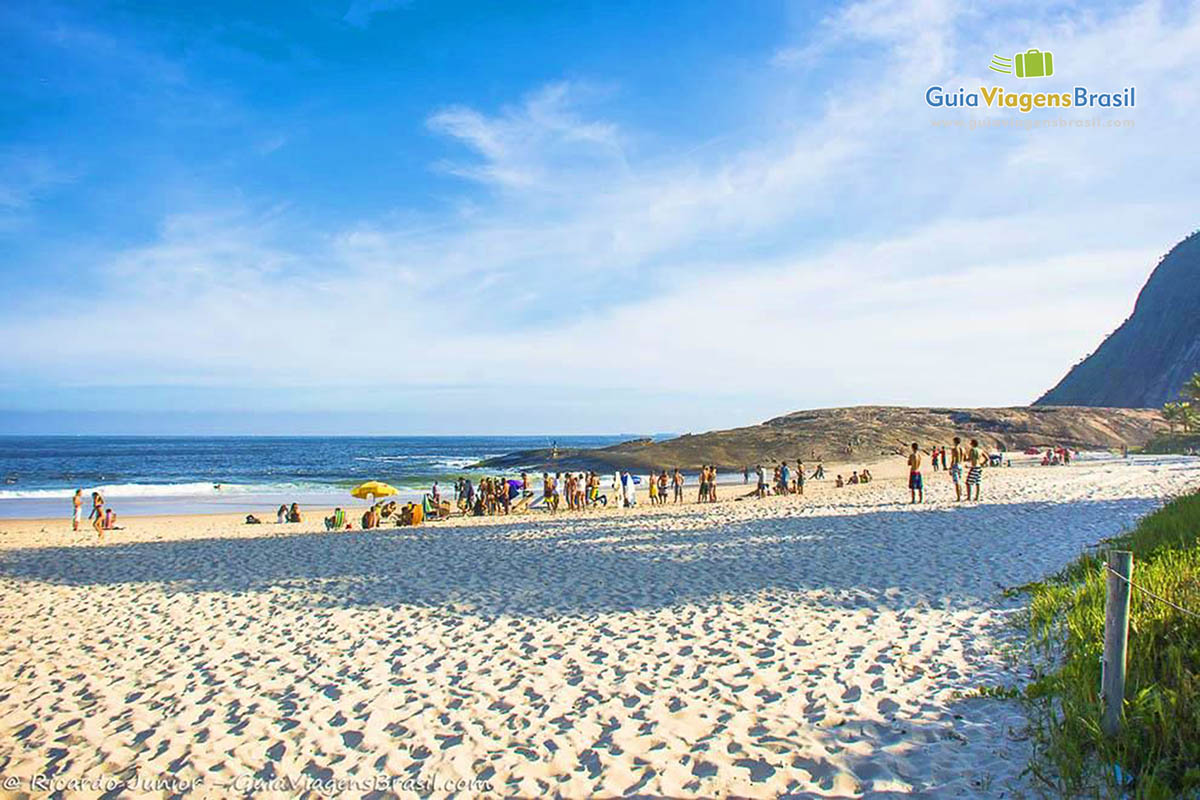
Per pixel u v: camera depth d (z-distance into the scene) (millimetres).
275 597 11719
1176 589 6336
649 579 11953
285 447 172500
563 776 4809
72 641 9242
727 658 7332
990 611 8664
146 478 65812
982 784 4312
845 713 5637
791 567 12391
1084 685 5000
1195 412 69875
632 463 61500
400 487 52375
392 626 9422
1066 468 43188
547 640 8383
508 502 30781
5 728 6211
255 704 6582
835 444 67375
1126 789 4020
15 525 28750
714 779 4621
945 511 20141
